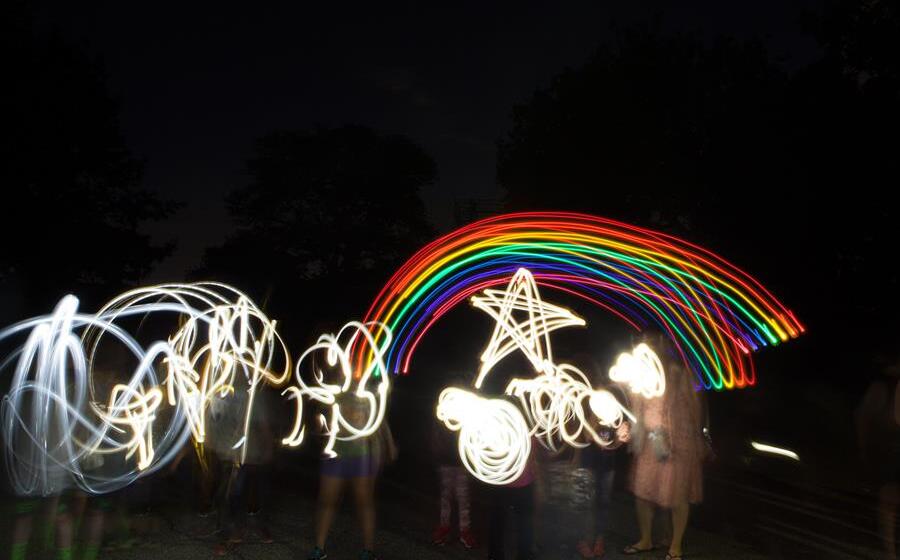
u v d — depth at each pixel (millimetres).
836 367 21656
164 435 10008
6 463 9328
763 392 20984
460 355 30312
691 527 9930
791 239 21953
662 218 27688
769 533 9703
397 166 76750
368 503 8094
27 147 30672
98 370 9031
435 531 8945
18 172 30656
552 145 29641
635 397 8477
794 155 21891
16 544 8094
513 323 11883
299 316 52625
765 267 22500
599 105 28281
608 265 17438
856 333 22094
